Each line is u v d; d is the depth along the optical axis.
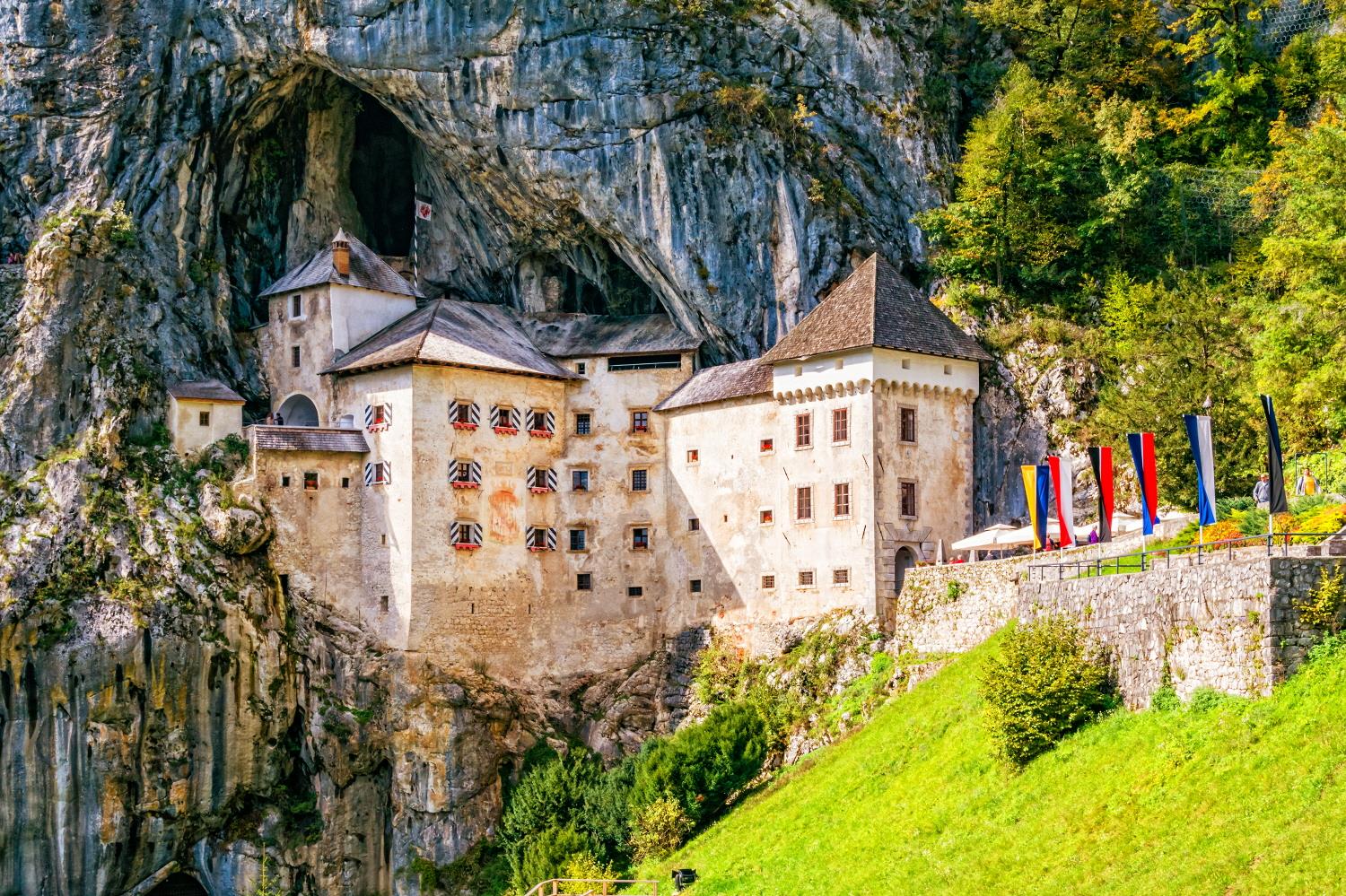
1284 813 42.75
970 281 92.44
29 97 98.25
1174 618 51.41
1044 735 53.97
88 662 84.50
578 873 71.94
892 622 79.19
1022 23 102.88
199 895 88.88
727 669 85.38
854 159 94.62
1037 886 46.91
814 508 82.88
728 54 94.00
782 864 61.25
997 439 85.56
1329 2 101.81
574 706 89.81
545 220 97.62
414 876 84.12
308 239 105.06
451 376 88.88
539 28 93.44
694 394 89.94
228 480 89.38
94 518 87.69
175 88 97.69
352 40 95.44
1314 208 71.75
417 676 85.81
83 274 93.31
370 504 89.12
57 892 83.81
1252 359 77.75
